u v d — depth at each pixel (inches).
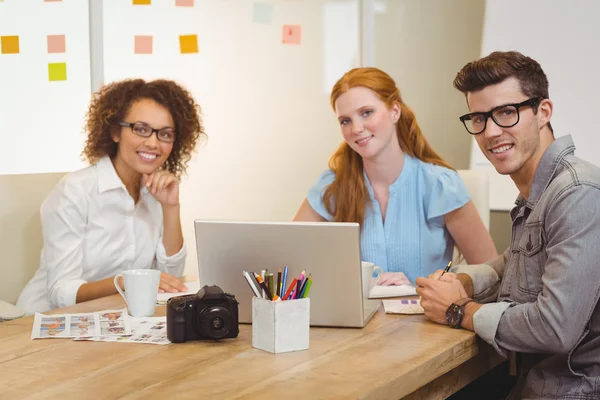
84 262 86.2
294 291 53.6
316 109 135.8
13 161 121.4
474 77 62.5
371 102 85.2
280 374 46.9
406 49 137.9
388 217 88.7
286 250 58.9
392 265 88.8
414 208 88.4
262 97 133.4
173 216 89.0
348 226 57.0
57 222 84.0
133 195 90.5
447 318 59.7
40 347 53.9
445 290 60.8
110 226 87.0
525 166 63.5
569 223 55.7
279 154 134.8
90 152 89.6
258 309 53.2
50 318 62.6
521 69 61.6
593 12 117.3
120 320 62.0
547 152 61.1
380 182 89.3
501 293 64.8
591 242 54.9
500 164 63.2
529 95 61.7
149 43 126.8
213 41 130.4
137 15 126.0
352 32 135.6
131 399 42.3
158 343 54.8
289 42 132.6
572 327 54.7
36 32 121.3
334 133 137.3
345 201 89.4
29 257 90.3
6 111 120.4
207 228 60.2
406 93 138.6
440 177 86.8
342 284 58.5
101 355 51.7
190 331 55.3
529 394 59.9
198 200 131.9
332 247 57.7
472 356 57.2
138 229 89.4
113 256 87.7
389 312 65.0
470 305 59.2
